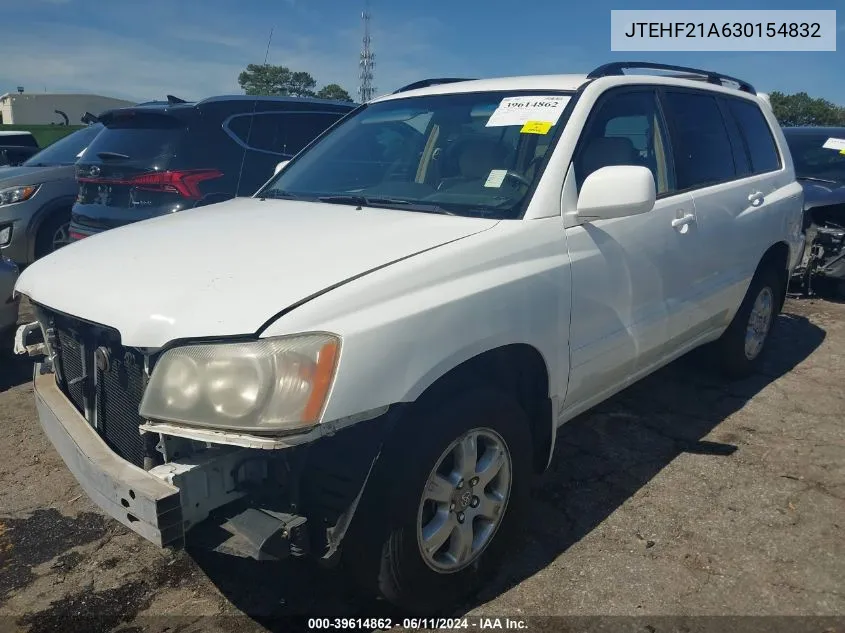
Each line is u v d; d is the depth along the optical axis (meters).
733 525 3.09
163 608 2.62
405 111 3.65
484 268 2.49
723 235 3.91
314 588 2.71
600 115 3.18
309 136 6.60
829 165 7.57
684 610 2.55
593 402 3.27
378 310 2.15
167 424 2.04
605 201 2.74
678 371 4.93
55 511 3.28
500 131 3.15
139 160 5.73
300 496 2.18
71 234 6.20
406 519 2.28
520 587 2.69
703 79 4.27
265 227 2.75
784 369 5.04
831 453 3.75
